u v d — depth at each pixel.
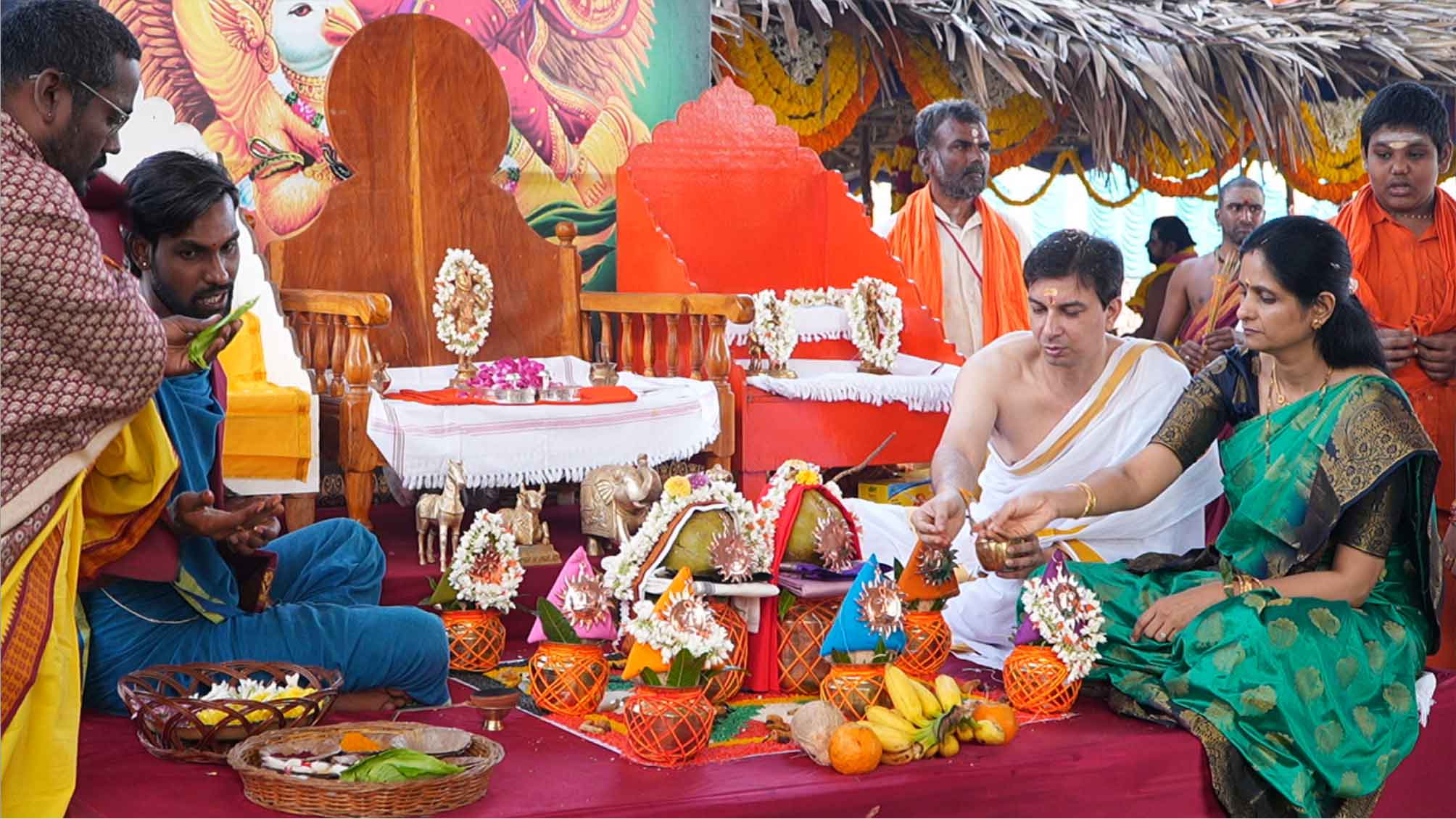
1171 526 4.27
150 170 3.47
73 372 2.85
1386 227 5.38
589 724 3.48
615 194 6.80
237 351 5.14
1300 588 3.55
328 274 5.77
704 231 6.61
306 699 3.21
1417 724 3.59
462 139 6.02
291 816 2.84
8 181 2.76
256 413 4.71
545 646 3.62
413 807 2.83
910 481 6.38
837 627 3.47
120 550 3.29
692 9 6.95
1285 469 3.63
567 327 6.23
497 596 4.01
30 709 2.87
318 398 4.98
